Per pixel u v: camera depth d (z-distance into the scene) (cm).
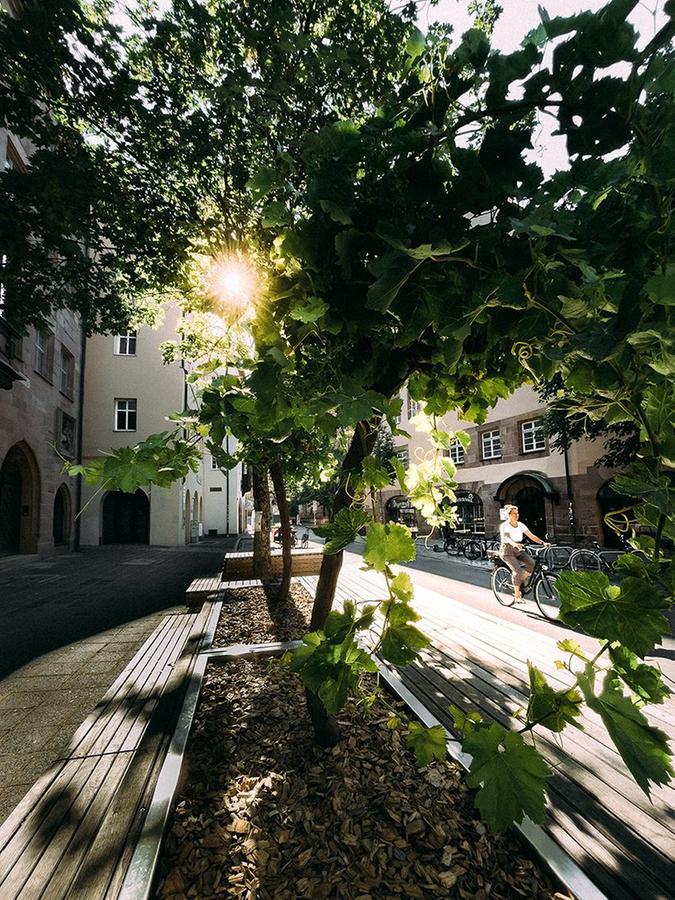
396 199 109
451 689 318
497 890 160
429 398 200
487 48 92
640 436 92
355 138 106
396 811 197
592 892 149
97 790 204
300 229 113
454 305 104
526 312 104
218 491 3512
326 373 153
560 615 88
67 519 1736
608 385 95
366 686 326
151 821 177
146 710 284
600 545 1329
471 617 523
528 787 93
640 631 80
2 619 659
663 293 70
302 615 545
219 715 284
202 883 164
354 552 1577
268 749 246
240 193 440
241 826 190
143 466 149
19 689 396
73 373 1827
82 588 920
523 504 1677
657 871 167
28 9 357
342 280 118
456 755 225
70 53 378
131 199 467
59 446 1605
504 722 272
